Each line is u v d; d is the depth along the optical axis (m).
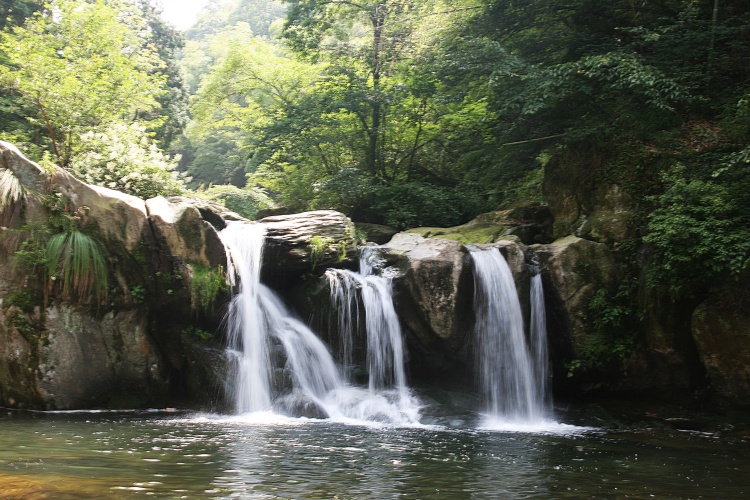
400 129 22.78
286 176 25.28
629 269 14.12
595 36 18.97
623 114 16.27
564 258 13.94
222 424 10.54
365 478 6.75
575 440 10.21
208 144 45.41
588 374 13.82
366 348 13.55
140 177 17.66
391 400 12.45
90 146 18.30
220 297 12.90
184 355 12.79
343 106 21.41
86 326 11.93
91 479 6.09
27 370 11.47
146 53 27.08
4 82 19.31
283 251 13.95
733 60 16.11
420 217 19.64
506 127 19.58
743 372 12.05
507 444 9.53
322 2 21.95
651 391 13.51
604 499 6.22
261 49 25.59
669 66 16.31
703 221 12.45
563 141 17.44
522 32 20.30
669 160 14.32
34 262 11.61
